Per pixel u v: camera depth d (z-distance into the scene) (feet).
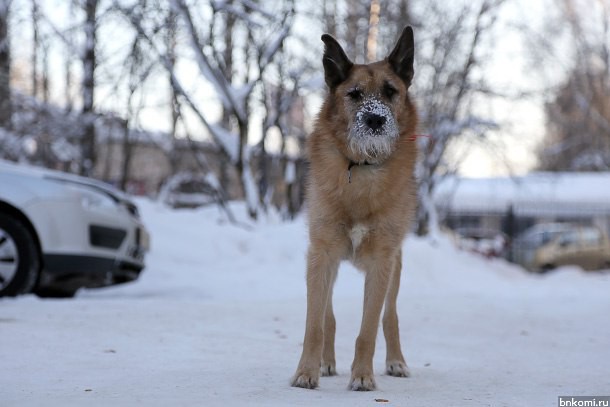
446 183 100.99
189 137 52.34
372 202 17.34
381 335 26.17
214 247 43.70
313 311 16.74
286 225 47.01
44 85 55.47
